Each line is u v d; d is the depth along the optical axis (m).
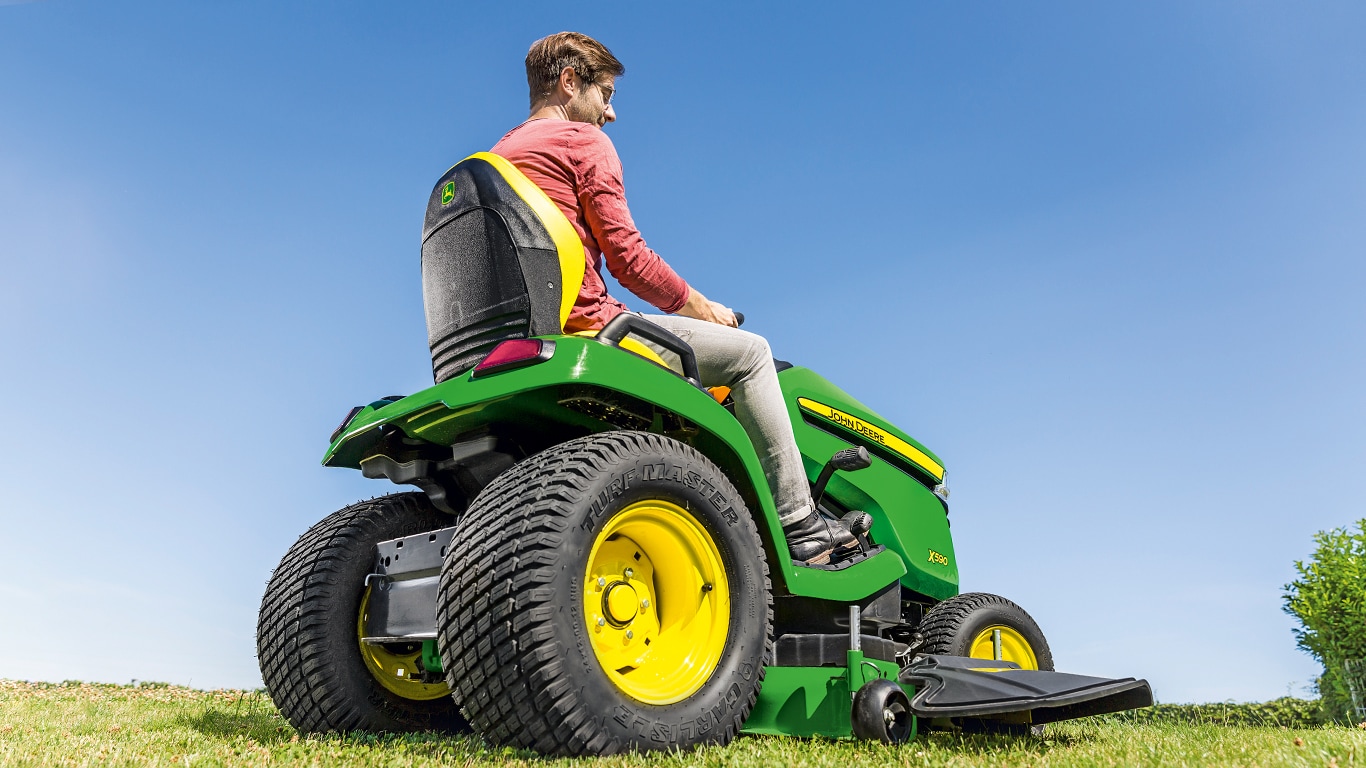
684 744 2.06
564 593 1.91
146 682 5.79
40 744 2.12
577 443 2.13
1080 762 1.95
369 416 2.43
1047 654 3.87
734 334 2.67
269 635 2.61
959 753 2.19
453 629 1.93
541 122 2.56
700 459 2.29
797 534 2.73
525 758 1.88
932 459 3.88
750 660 2.26
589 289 2.45
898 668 2.74
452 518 2.86
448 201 2.45
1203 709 5.27
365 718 2.59
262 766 1.87
